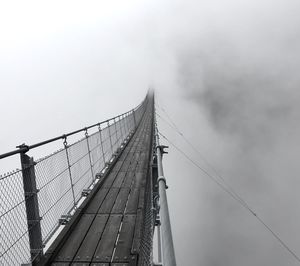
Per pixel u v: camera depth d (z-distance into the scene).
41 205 3.77
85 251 3.95
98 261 3.73
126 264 3.67
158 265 3.28
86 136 6.75
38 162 3.70
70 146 5.23
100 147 8.48
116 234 4.43
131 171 8.34
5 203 2.74
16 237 2.93
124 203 5.77
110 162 9.85
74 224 4.69
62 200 4.61
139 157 10.29
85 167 6.43
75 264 3.66
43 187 3.84
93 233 4.46
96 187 6.62
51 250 3.80
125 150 11.66
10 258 2.79
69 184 5.04
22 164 3.39
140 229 4.55
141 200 5.71
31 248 3.38
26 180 3.42
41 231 3.67
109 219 4.99
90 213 5.25
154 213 4.68
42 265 3.46
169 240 2.05
